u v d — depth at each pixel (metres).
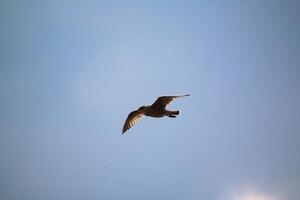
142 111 28.45
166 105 28.06
